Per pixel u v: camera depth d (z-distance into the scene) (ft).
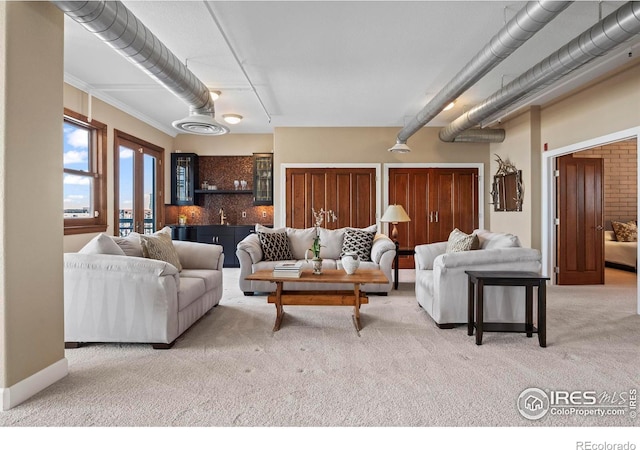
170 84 10.96
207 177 25.11
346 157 22.18
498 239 11.94
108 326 9.00
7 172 6.21
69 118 14.55
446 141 20.58
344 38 11.16
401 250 16.66
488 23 10.28
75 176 15.33
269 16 9.91
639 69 12.37
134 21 8.30
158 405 6.40
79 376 7.54
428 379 7.39
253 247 15.05
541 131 17.75
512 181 19.45
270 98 16.99
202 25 10.37
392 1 9.22
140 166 20.06
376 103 17.78
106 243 9.60
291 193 22.21
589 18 10.11
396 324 11.11
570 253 17.42
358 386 7.10
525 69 13.57
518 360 8.34
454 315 10.55
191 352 8.88
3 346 6.21
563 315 11.98
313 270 11.85
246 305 13.51
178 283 9.49
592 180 17.51
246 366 8.05
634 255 20.61
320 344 9.43
